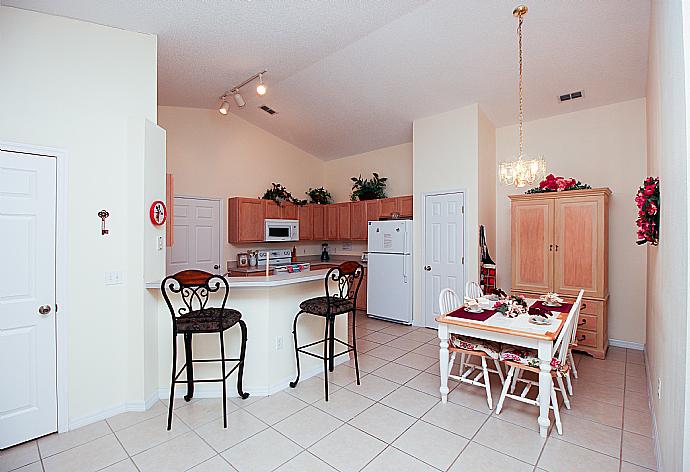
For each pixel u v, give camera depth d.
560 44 3.31
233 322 2.57
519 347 2.71
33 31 2.35
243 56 3.59
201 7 2.67
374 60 3.88
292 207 6.25
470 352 2.82
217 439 2.31
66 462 2.08
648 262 3.43
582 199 3.88
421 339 4.52
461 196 4.66
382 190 6.20
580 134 4.40
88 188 2.54
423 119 5.06
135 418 2.58
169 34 2.97
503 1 2.90
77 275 2.49
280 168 6.39
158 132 2.92
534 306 3.18
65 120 2.45
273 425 2.48
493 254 4.99
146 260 2.74
